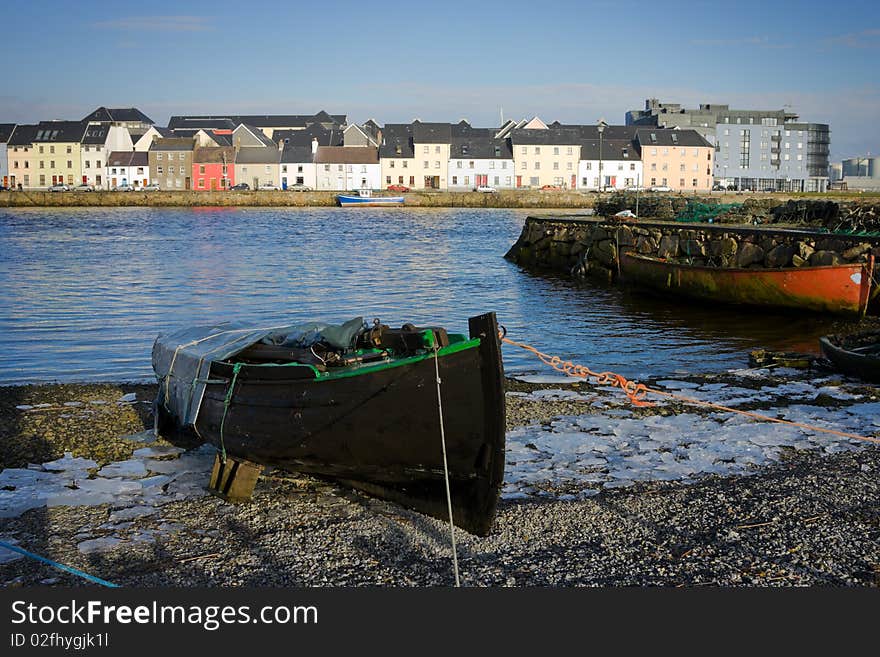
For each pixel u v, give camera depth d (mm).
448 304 24188
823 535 7059
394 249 43375
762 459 9180
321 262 36219
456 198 98000
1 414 11250
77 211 86562
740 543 6918
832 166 162625
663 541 6984
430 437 7148
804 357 14570
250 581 6379
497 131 127062
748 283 21734
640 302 24609
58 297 24453
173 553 6863
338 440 7566
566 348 17156
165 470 9000
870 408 11375
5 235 51500
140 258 37125
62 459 9328
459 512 7293
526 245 36688
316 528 7363
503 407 6801
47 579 6383
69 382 13930
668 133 113938
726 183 124375
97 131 114188
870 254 21516
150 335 18406
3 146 113000
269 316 21547
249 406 8109
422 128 112688
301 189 105438
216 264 34812
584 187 111812
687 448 9586
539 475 8680
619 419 10836
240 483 8109
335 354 7801
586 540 7027
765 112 126688
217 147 111125
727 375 13625
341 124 136750
